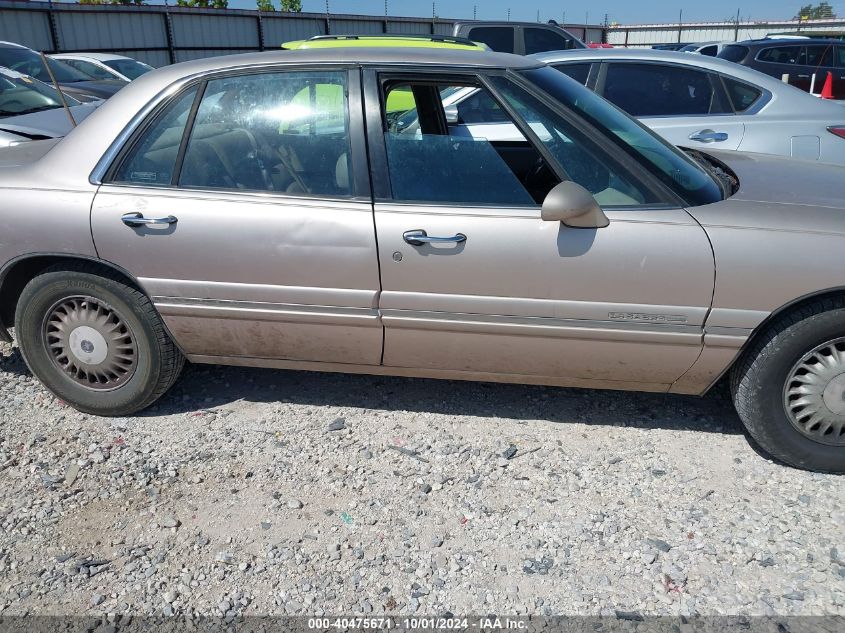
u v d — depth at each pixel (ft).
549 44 41.27
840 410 9.91
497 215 10.16
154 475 10.47
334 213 10.43
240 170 10.82
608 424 11.65
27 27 64.34
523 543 9.11
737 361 10.47
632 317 10.11
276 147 10.78
